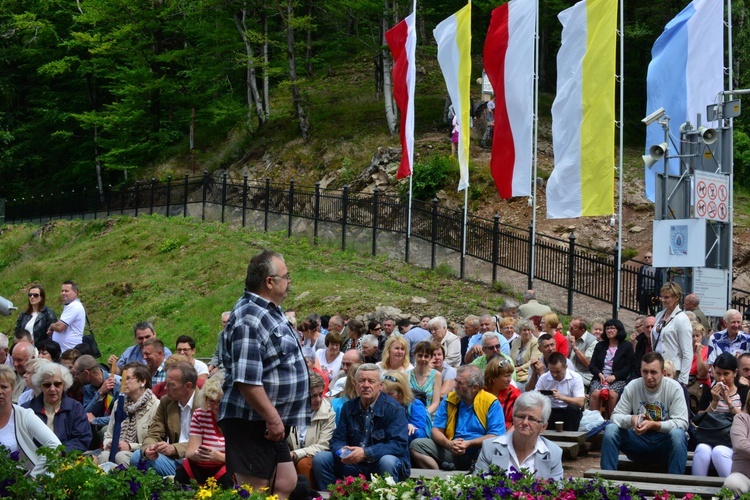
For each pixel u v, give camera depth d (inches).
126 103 1652.3
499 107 801.6
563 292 857.5
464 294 873.5
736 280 938.7
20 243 1390.3
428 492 285.3
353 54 1804.9
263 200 1195.3
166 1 1622.8
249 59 1513.3
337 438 361.4
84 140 1828.2
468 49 852.0
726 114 599.8
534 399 317.4
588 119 735.7
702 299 589.3
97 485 269.3
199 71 1603.1
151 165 1610.5
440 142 1261.1
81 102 1851.6
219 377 327.0
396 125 1392.7
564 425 450.9
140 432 400.2
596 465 414.6
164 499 267.0
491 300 849.5
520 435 319.9
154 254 1166.3
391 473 346.3
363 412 360.5
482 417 394.9
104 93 1865.2
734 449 329.7
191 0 1590.8
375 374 357.7
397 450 353.7
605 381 496.4
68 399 403.5
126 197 1390.3
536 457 319.0
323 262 1023.0
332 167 1358.3
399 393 400.5
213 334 918.4
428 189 1139.9
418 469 382.3
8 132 1790.1
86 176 1807.3
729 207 600.4
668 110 692.7
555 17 1553.9
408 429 390.0
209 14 1609.3
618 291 759.1
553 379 457.7
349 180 1300.4
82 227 1349.7
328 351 548.1
